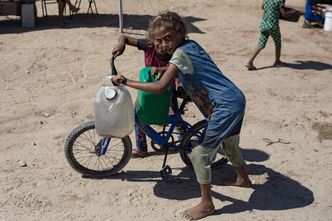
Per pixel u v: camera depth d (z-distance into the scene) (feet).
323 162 17.94
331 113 22.18
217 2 44.34
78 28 34.40
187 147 16.62
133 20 37.24
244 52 30.76
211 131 13.79
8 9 34.58
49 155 17.97
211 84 13.71
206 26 36.29
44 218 14.48
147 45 16.03
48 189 15.88
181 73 13.58
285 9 39.63
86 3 42.55
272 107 22.56
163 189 16.01
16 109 21.58
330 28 37.27
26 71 26.11
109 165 17.17
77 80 25.11
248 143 19.21
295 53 31.37
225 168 17.44
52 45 30.42
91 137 18.58
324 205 15.37
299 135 19.98
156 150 17.08
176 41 13.73
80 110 21.67
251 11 41.47
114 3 42.88
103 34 32.91
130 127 15.07
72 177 16.58
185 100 15.94
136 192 15.81
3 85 24.25
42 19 37.27
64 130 19.84
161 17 13.70
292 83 25.91
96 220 14.42
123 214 14.73
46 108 21.76
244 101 13.91
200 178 14.19
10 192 15.66
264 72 27.48
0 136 19.33
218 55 29.91
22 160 17.54
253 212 14.88
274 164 17.71
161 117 15.49
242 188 16.15
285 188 16.24
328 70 28.40
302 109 22.48
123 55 28.94
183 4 43.19
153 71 14.96
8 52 29.01
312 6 37.58
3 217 14.49
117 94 14.62
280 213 14.89
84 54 28.94
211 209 14.57
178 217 14.56
